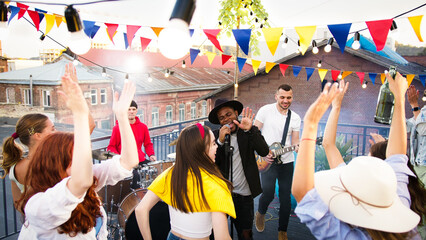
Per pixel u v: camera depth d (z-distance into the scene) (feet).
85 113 3.73
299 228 11.93
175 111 86.02
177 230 5.80
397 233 3.37
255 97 49.06
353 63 42.11
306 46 7.82
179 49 3.23
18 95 74.02
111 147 13.35
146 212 6.20
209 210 5.40
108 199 10.88
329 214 3.64
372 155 5.84
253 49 16.87
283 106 11.39
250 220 8.86
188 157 5.65
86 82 69.82
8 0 5.73
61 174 4.69
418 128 9.85
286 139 11.57
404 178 4.43
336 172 3.89
